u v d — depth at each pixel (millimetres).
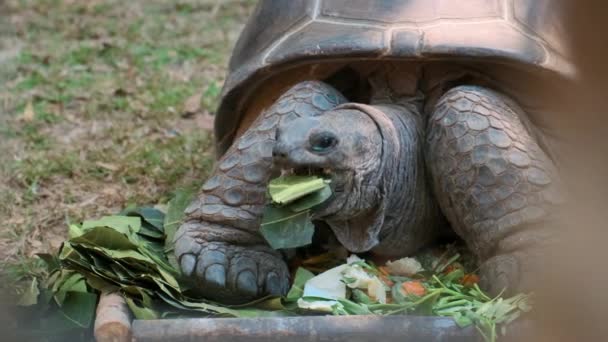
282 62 4090
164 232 4305
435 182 3967
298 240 3584
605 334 3244
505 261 3697
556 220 3689
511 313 3467
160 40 8812
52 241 5109
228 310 3729
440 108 3906
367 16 4086
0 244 5055
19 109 7062
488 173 3762
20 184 5828
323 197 3539
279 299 3785
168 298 3799
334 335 3424
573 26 3520
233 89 4320
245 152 3947
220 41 8766
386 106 4090
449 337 3412
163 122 6836
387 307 3666
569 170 3992
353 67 4242
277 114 3957
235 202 3928
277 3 4422
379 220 3791
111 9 9789
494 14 4051
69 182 5863
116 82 7684
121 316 3570
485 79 4070
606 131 3877
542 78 3953
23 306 3877
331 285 3844
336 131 3531
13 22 9336
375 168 3686
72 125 6836
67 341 3799
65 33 9031
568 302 3316
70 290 3871
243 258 3881
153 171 5941
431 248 4281
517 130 3844
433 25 3996
